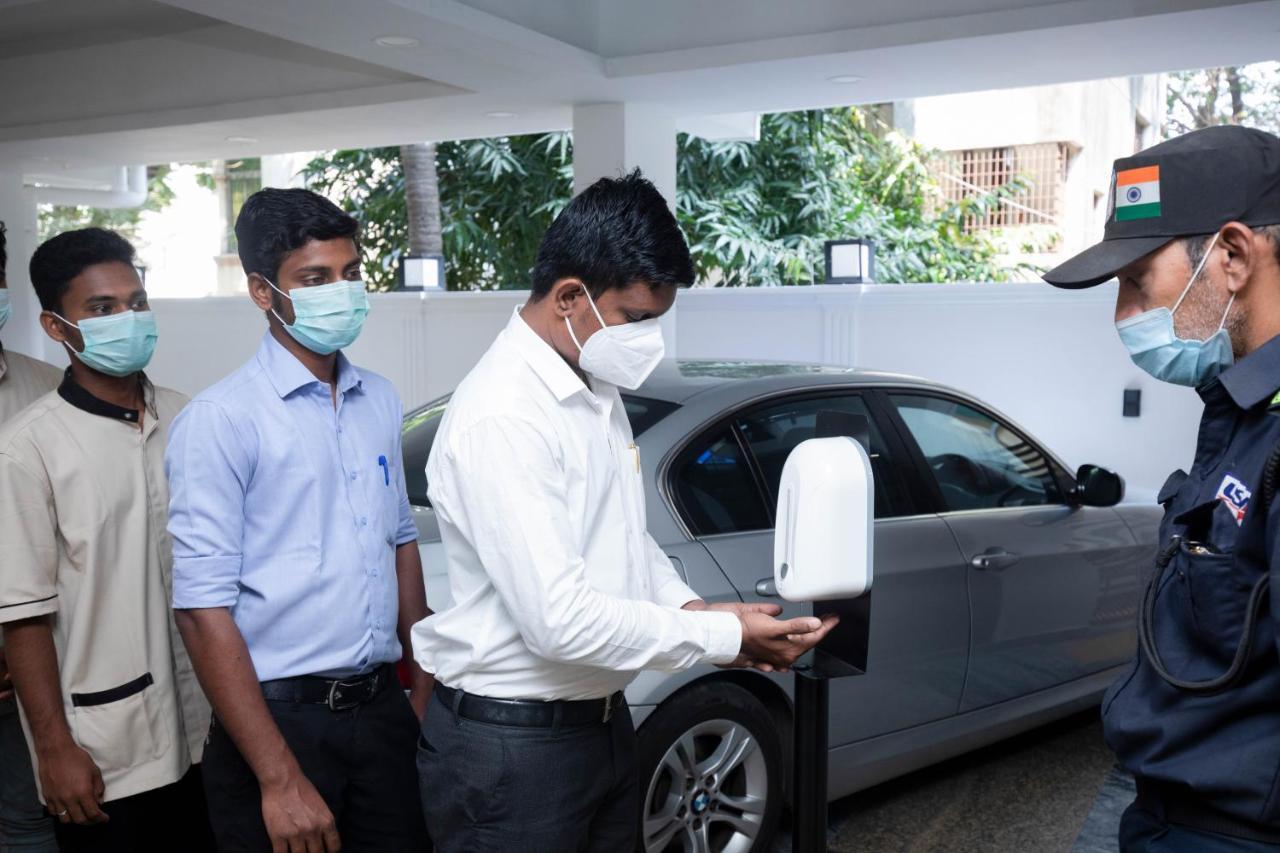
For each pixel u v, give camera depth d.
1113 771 3.93
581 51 6.19
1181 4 5.04
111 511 2.28
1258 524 1.39
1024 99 15.13
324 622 2.10
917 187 12.87
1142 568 4.12
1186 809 1.50
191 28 7.73
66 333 2.28
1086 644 3.93
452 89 6.88
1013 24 5.41
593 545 1.85
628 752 1.99
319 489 2.12
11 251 11.07
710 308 8.19
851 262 7.91
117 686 2.27
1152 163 1.51
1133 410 7.08
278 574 2.08
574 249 1.74
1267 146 1.47
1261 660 1.40
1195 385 1.57
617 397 1.97
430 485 1.86
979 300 7.43
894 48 5.72
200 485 2.01
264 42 7.50
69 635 2.25
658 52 6.33
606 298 1.74
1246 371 1.44
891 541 3.33
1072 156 15.43
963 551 3.50
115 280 2.29
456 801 1.88
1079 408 7.24
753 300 8.04
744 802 3.07
